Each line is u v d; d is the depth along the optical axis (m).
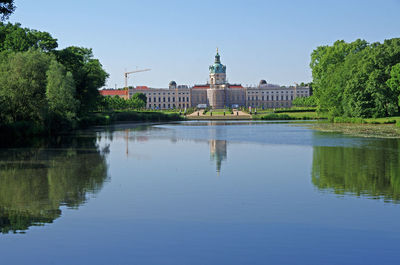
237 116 160.25
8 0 38.91
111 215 20.86
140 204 22.89
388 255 15.99
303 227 18.95
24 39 78.12
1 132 56.72
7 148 49.28
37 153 44.69
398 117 88.62
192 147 50.94
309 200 23.48
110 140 60.94
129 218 20.41
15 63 62.97
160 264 15.45
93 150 47.69
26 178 30.22
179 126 103.62
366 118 89.88
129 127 97.19
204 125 109.00
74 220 20.11
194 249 16.69
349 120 93.94
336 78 93.94
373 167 33.88
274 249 16.62
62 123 71.19
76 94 83.38
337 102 97.62
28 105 62.91
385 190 25.64
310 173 31.59
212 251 16.48
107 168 34.72
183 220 20.05
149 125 108.50
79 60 93.25
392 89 82.12
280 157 40.84
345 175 30.58
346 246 16.83
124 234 18.30
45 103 64.50
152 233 18.39
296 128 87.88
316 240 17.47
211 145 53.28
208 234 18.20
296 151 45.53
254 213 21.06
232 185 27.53
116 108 197.75
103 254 16.28
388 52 88.56
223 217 20.45
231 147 50.56
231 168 34.38
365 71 87.38
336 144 51.78
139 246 17.00
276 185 27.41
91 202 23.33
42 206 22.50
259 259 15.78
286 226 19.09
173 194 25.11
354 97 88.44
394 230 18.44
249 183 28.11
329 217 20.31
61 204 22.95
